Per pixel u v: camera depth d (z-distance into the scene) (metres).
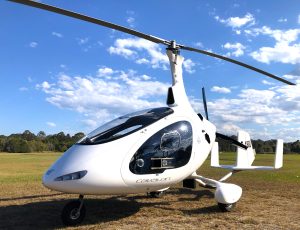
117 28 6.10
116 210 6.97
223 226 5.72
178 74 7.37
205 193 9.25
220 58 7.64
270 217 6.42
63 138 103.75
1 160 37.16
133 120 6.14
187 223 5.91
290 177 13.58
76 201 5.75
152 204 7.66
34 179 13.12
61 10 5.30
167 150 6.19
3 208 7.18
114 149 5.62
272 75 7.99
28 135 110.25
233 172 9.19
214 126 8.09
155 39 6.81
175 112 6.70
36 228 5.58
